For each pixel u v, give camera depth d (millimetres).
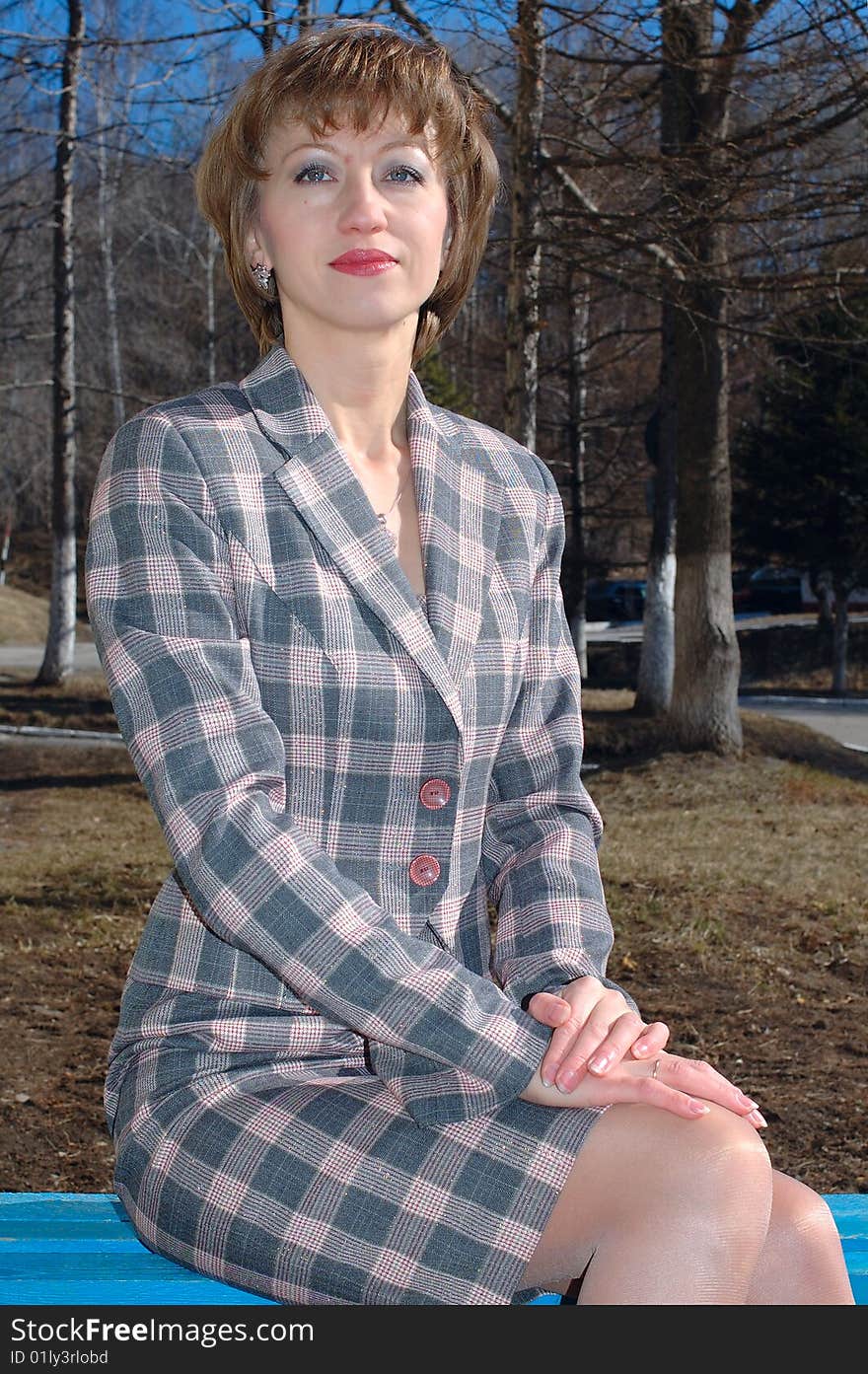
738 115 11188
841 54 7777
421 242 1843
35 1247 1790
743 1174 1444
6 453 37750
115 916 7422
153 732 1629
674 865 8711
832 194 8141
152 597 1675
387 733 1689
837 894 7879
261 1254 1549
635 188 9531
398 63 1808
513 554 1912
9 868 8664
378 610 1699
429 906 1716
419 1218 1526
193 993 1686
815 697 22062
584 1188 1501
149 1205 1613
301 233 1813
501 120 8297
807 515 21844
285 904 1555
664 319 16609
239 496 1716
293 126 1828
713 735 12859
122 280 27891
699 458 12750
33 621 34219
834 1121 4547
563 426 19922
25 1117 4605
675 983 6141
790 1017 5664
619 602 35125
